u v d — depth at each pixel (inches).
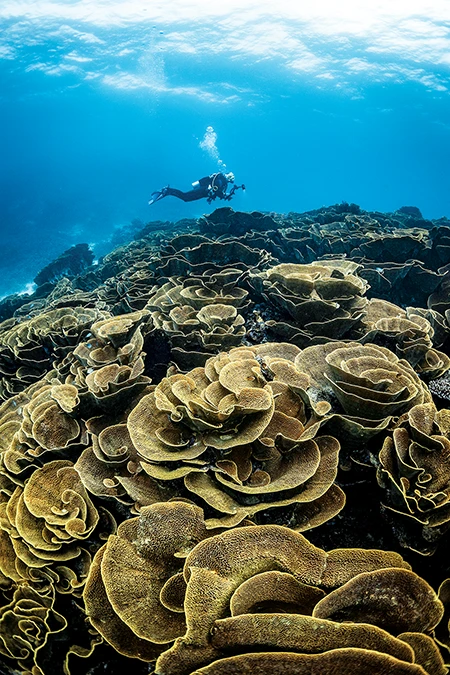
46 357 213.9
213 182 620.4
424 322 173.2
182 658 62.1
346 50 1983.3
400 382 109.5
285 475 95.3
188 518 89.4
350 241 306.7
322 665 55.8
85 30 1910.7
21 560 107.8
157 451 101.2
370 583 69.1
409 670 53.4
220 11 1782.7
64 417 134.7
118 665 90.2
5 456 129.3
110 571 83.6
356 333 172.2
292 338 166.2
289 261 331.9
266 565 76.2
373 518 100.3
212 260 253.0
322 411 103.2
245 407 100.0
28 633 96.8
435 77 2101.4
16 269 1320.1
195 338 164.2
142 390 134.2
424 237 331.0
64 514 107.4
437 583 89.0
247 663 56.3
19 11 1747.0
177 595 78.4
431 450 97.6
